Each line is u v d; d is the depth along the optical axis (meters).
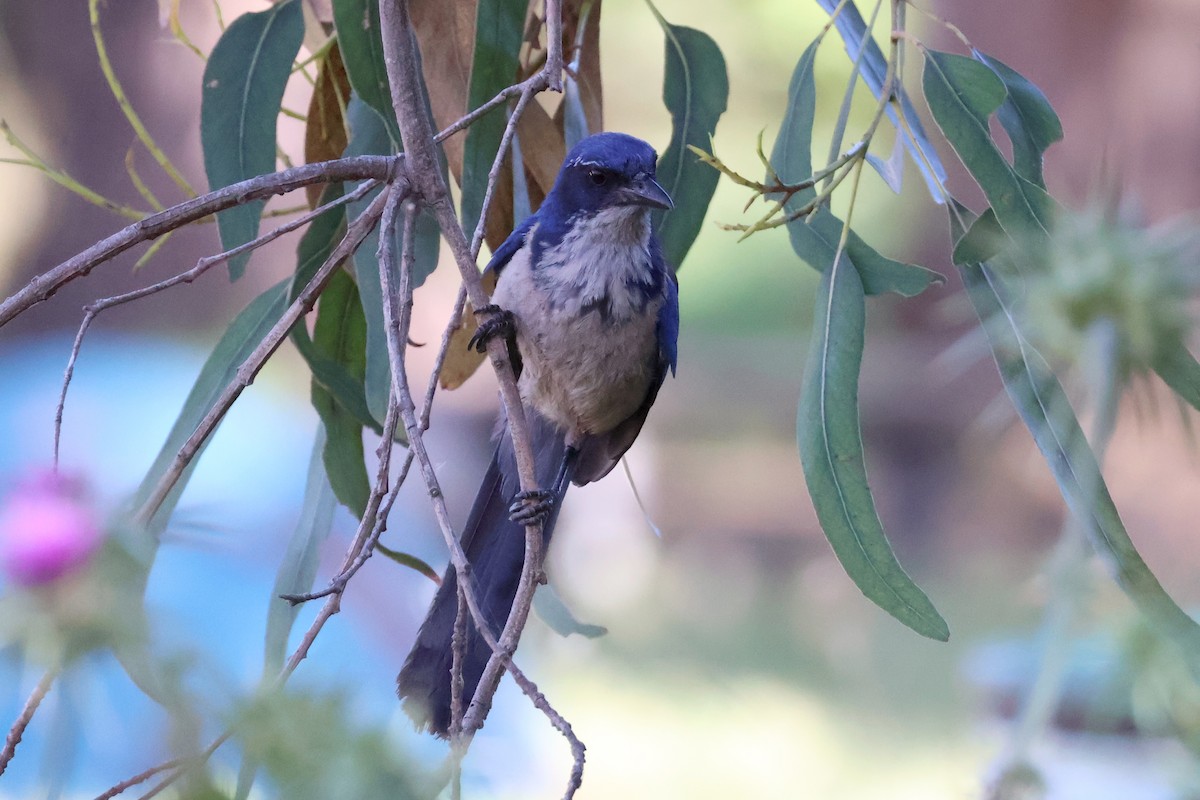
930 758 15.73
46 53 23.25
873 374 25.44
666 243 7.26
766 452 28.30
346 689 2.69
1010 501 21.11
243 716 2.59
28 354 21.94
